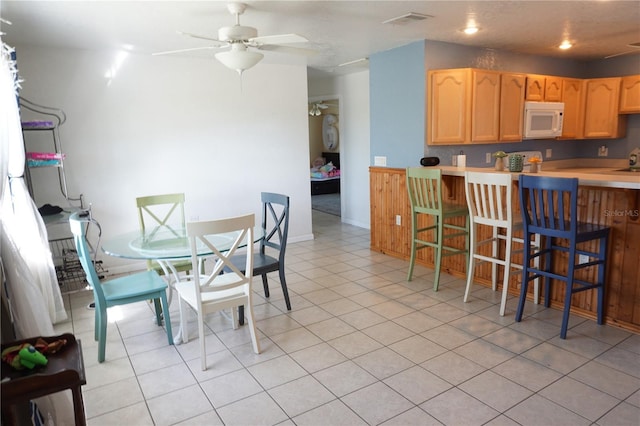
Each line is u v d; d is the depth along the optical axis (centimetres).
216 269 268
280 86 542
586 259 314
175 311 359
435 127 444
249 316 280
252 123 527
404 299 365
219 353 284
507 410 216
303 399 231
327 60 529
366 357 272
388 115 489
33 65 405
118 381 254
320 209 841
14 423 159
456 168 408
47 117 416
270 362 271
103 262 456
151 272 324
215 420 217
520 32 406
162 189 480
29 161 368
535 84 488
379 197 511
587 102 548
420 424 208
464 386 238
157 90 464
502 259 377
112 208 455
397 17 345
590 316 316
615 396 224
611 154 587
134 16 317
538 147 561
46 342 176
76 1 279
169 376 258
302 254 520
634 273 289
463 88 432
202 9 305
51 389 151
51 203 424
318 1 298
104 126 442
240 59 303
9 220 297
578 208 315
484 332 300
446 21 362
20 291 215
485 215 330
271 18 337
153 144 469
